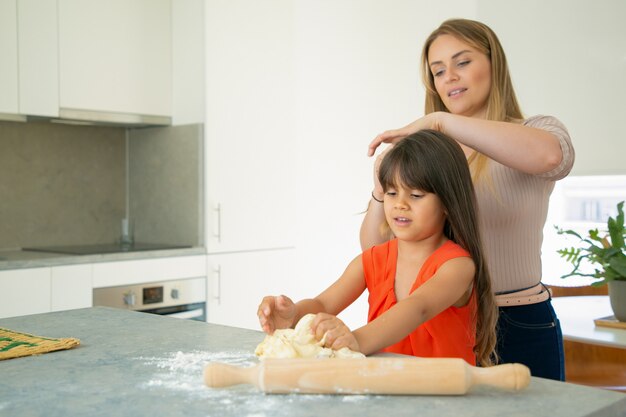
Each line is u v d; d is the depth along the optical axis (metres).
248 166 3.57
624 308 2.43
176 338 1.27
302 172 4.03
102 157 3.73
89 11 3.21
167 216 3.61
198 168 3.44
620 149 3.39
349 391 0.87
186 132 3.49
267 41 3.63
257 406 0.84
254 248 3.60
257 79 3.60
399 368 0.87
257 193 3.61
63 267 2.91
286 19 3.71
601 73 3.43
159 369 1.04
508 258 1.66
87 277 2.98
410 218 1.33
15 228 3.41
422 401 0.85
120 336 1.30
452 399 0.86
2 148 3.36
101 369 1.04
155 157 3.67
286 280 3.75
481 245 1.37
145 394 0.90
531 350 1.66
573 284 3.62
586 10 3.46
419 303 1.20
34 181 3.47
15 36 2.96
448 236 1.41
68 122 3.37
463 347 1.33
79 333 1.33
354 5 4.14
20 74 2.98
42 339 1.25
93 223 3.70
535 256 1.69
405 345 1.34
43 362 1.10
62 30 3.12
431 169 1.31
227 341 1.24
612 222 2.45
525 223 1.66
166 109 3.53
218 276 3.45
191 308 3.34
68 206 3.60
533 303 1.66
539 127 1.61
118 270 3.08
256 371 0.89
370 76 4.12
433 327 1.31
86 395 0.90
